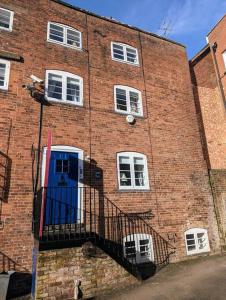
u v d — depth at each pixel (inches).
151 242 344.5
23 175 295.7
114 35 445.4
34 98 331.3
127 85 417.7
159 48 486.9
